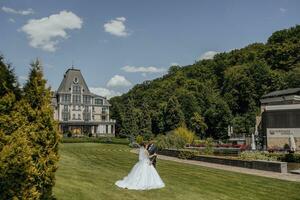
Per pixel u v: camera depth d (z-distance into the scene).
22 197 8.76
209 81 138.50
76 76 114.94
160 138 42.25
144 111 106.00
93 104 116.75
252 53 135.25
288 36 128.50
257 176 20.33
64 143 61.56
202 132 98.69
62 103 111.25
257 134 59.59
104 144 62.78
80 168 21.33
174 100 103.12
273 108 51.94
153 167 15.78
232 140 69.38
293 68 112.81
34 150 9.34
